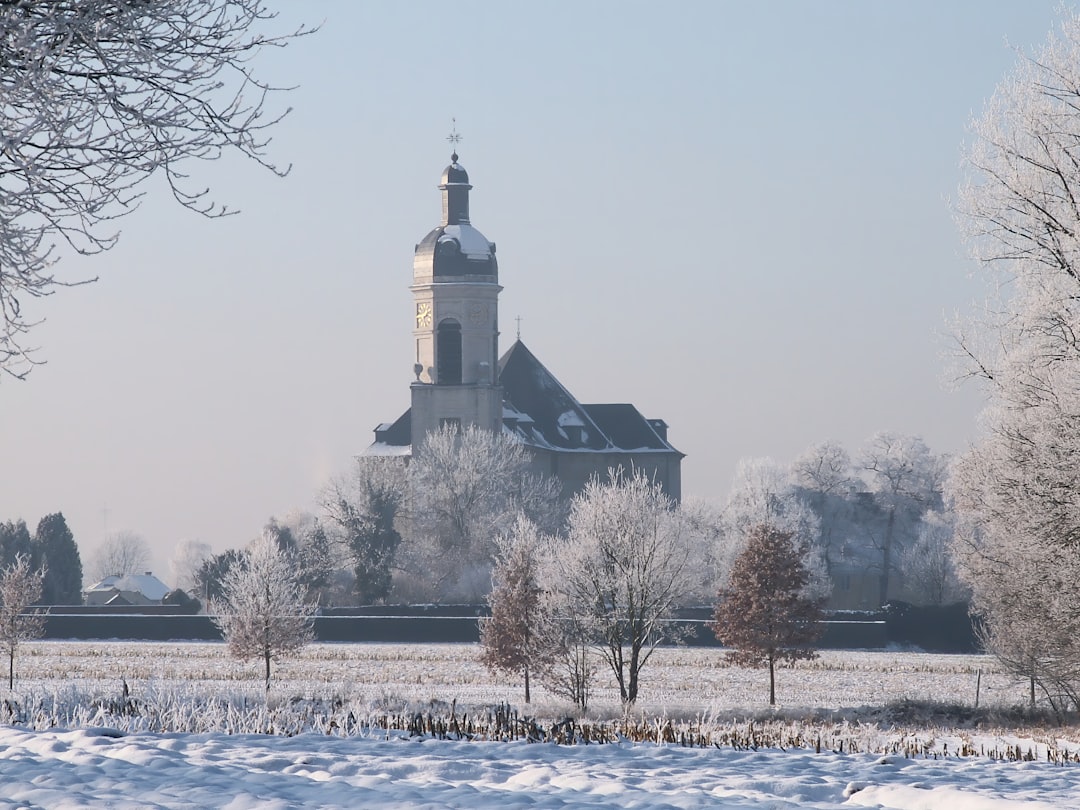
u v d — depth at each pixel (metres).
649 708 122.12
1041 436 78.69
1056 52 81.12
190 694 68.31
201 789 32.66
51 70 30.61
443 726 55.72
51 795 31.16
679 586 131.12
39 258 31.61
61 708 58.12
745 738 61.94
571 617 125.50
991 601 102.00
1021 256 82.25
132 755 39.06
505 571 144.88
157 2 30.45
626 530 126.88
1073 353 79.25
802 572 151.88
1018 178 80.69
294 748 44.41
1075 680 99.94
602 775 40.16
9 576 175.88
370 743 46.94
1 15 28.30
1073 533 79.12
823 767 44.88
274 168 33.81
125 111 31.62
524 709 118.88
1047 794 38.78
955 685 164.62
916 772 44.06
